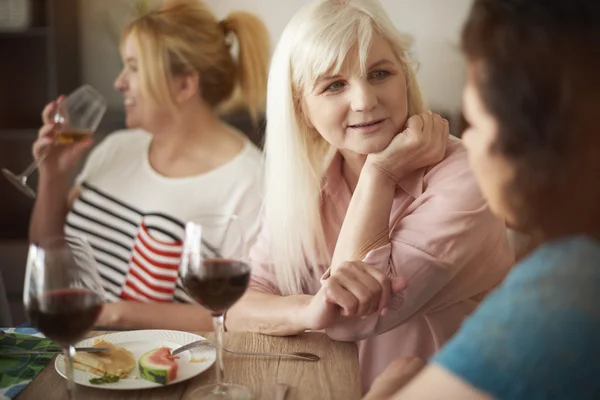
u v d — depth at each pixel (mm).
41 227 2242
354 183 1412
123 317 1798
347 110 1245
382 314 1128
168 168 2195
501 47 565
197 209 2109
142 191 2189
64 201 2264
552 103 546
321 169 1408
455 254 1158
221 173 2131
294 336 1180
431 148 1228
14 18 3006
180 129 2182
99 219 2213
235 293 943
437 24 3080
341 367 1033
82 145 2201
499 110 571
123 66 3221
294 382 979
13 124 3381
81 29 3213
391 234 1219
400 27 3094
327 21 1229
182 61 2107
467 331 576
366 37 1210
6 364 1045
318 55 1225
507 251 1333
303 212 1388
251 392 934
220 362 958
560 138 546
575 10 541
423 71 3109
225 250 1081
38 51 3342
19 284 3051
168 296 2021
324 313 1111
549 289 548
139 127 2209
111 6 3184
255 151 2215
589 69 537
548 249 580
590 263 550
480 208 1183
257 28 2232
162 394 946
